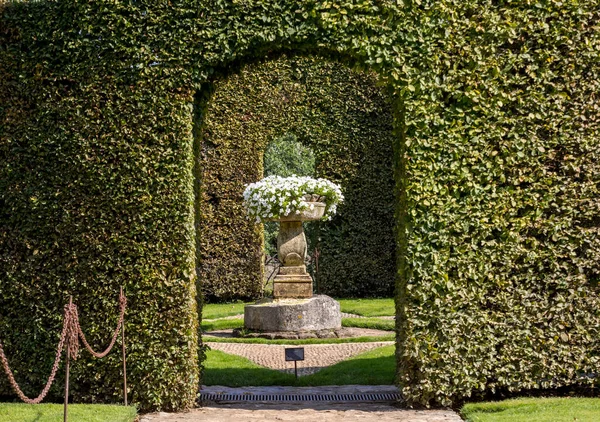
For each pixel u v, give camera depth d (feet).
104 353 18.22
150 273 21.11
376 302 50.85
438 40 20.80
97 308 21.20
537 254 20.71
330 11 20.83
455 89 20.76
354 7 20.81
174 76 21.26
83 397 21.33
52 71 21.67
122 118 21.33
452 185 20.71
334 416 19.97
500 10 20.92
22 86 21.80
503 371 20.56
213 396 23.21
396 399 22.41
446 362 20.51
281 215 37.14
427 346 20.51
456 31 20.77
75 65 21.54
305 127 55.88
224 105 55.77
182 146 21.25
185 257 21.20
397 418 19.38
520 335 20.61
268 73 55.98
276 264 76.95
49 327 21.57
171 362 20.98
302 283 38.17
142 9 21.43
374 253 55.57
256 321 37.04
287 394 23.50
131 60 21.35
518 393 21.31
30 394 21.54
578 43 20.84
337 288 55.67
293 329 36.32
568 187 20.74
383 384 25.32
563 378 20.70
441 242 20.53
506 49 20.94
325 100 55.77
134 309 21.08
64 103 21.59
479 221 20.59
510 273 20.81
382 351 30.78
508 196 20.71
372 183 55.52
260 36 20.81
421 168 20.68
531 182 20.75
